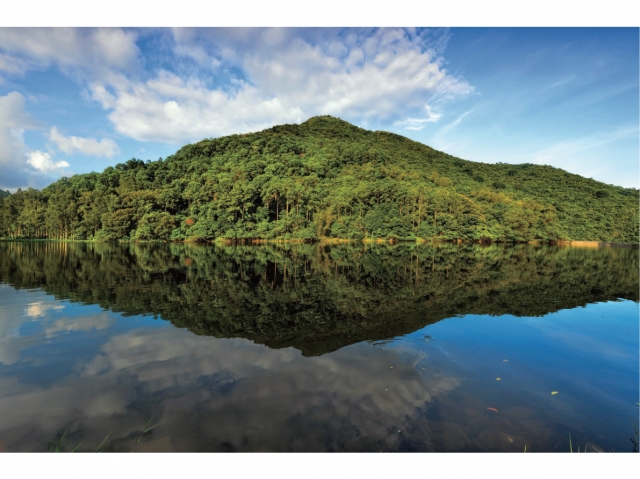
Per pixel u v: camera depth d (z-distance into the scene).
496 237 73.38
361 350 7.10
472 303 11.75
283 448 4.08
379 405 4.96
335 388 5.43
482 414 4.80
